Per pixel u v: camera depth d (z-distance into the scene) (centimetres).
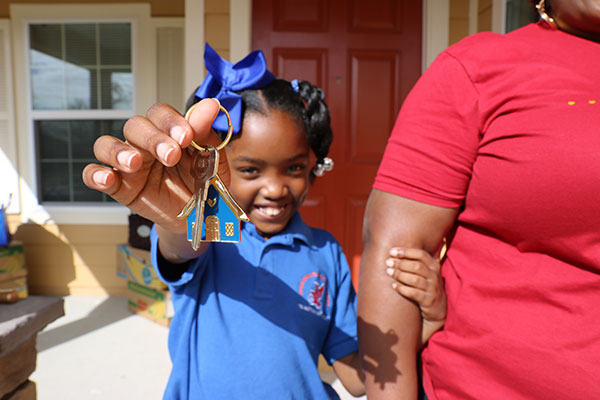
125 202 57
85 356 307
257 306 92
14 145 438
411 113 80
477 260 76
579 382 63
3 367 116
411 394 80
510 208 69
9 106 436
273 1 342
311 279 99
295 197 95
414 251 79
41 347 321
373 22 347
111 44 436
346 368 103
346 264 111
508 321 70
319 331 99
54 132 448
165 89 432
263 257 95
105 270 446
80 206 445
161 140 48
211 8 326
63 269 447
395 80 351
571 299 66
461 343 75
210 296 91
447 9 334
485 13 318
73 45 436
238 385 86
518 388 69
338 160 352
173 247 77
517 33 77
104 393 258
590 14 68
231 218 59
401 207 80
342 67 348
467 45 77
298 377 89
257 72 92
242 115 89
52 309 128
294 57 346
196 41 328
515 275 71
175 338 93
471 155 75
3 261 384
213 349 88
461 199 79
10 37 431
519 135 67
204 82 98
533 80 69
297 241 101
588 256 65
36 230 444
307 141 96
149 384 269
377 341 81
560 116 65
